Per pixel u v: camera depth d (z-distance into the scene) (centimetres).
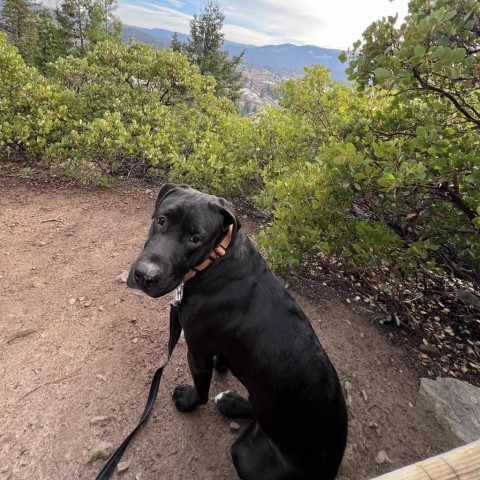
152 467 241
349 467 257
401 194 339
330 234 354
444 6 272
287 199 379
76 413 260
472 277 396
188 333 237
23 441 239
